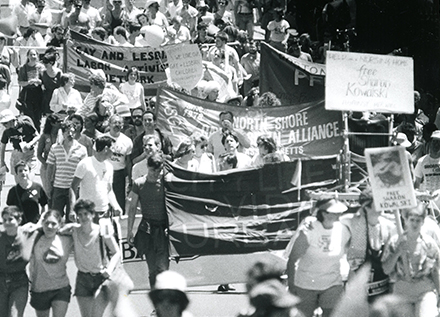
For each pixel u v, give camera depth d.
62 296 13.05
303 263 12.56
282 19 31.34
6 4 30.19
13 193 15.84
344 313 12.09
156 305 9.27
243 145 18.14
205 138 17.70
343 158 14.66
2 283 13.04
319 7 35.59
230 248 15.08
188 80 21.70
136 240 14.81
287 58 20.50
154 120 18.25
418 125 24.02
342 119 16.69
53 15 31.86
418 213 12.42
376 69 13.98
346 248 12.60
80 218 12.91
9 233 12.93
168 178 14.84
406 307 12.60
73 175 17.34
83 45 24.73
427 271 12.58
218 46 25.89
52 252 12.87
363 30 32.28
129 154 18.23
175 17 30.34
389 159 12.39
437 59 30.34
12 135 19.72
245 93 26.77
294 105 17.30
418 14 30.75
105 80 23.23
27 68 24.50
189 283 15.85
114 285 13.09
